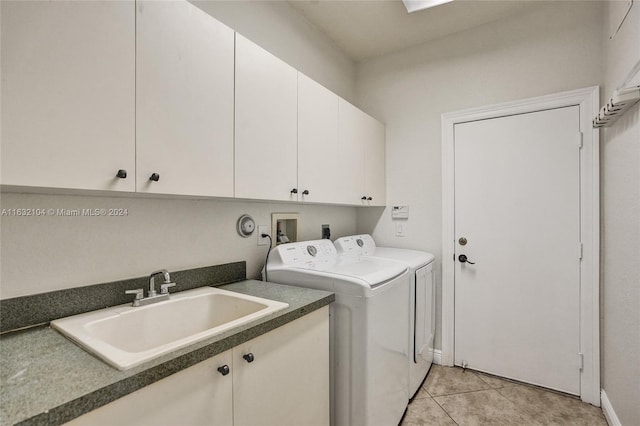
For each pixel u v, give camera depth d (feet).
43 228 3.45
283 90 5.13
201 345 2.79
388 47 8.84
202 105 3.84
